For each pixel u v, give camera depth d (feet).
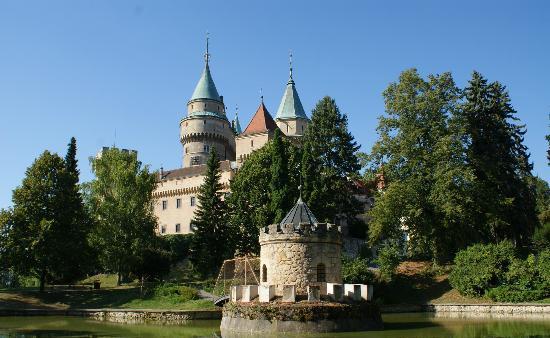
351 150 215.72
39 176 180.86
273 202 175.01
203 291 165.68
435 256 167.32
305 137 224.74
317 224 98.37
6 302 161.17
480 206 157.79
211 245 185.78
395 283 163.94
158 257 198.18
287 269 96.63
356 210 215.10
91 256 189.37
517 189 171.83
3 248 169.48
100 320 134.72
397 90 167.84
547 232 186.70
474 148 174.50
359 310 91.30
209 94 342.44
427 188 160.76
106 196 200.64
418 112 163.43
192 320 130.21
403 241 173.37
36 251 168.35
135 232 196.44
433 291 156.76
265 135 275.39
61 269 175.73
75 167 223.10
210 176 195.11
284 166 182.19
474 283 145.69
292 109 301.84
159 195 290.35
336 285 92.94
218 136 336.90
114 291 173.47
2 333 99.50
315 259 97.14
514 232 172.65
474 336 81.82
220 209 193.57
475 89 180.86
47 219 175.01
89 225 187.01
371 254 204.95
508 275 142.20
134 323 125.90
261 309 89.76
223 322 99.96
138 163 213.25
